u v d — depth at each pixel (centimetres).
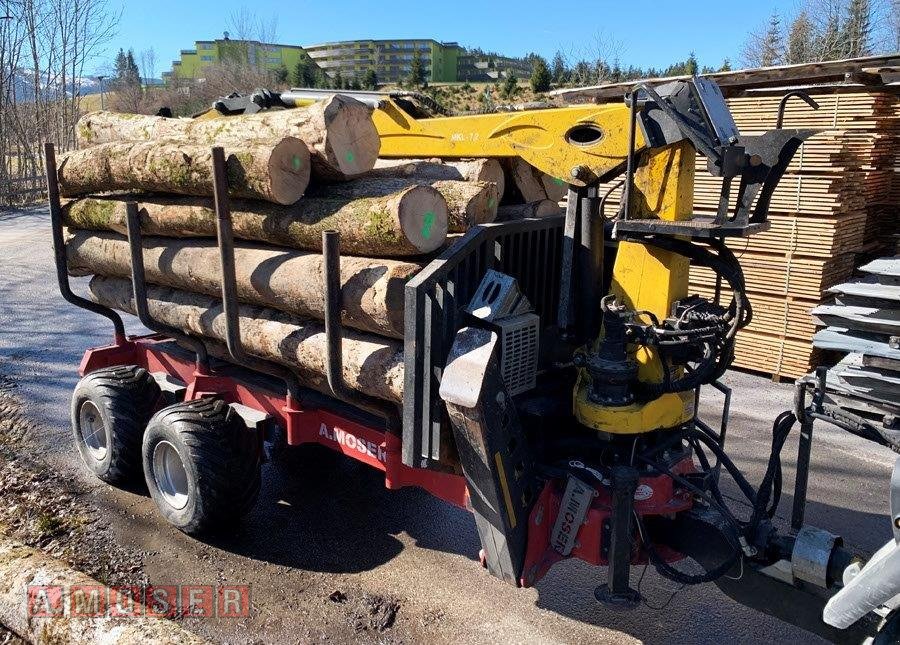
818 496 537
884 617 266
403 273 348
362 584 414
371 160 418
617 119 348
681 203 332
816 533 309
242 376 493
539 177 457
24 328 955
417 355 321
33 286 1198
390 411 374
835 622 265
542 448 369
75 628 330
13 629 354
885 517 506
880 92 726
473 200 375
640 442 358
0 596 358
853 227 765
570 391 393
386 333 358
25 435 608
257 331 424
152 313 509
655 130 326
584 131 366
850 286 287
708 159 302
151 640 316
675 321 335
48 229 1834
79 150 555
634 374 345
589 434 377
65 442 597
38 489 514
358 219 356
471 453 325
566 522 350
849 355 311
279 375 429
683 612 396
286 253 408
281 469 570
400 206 336
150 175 454
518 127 394
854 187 743
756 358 802
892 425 285
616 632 377
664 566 340
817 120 749
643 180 339
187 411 445
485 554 354
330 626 376
